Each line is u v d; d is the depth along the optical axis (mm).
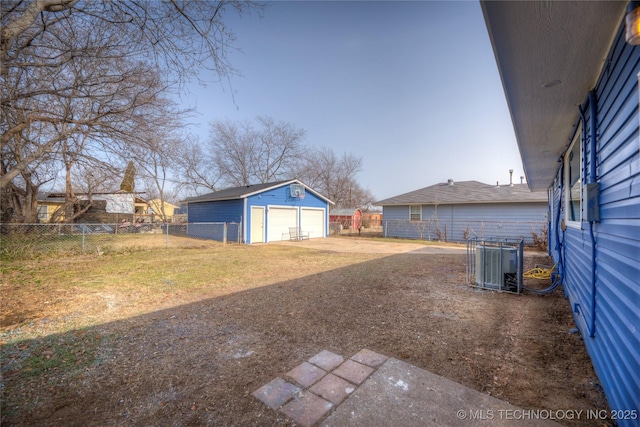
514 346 2947
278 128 28625
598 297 2484
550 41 2039
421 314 3945
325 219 18344
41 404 2055
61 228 13055
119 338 3201
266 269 7387
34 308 4227
